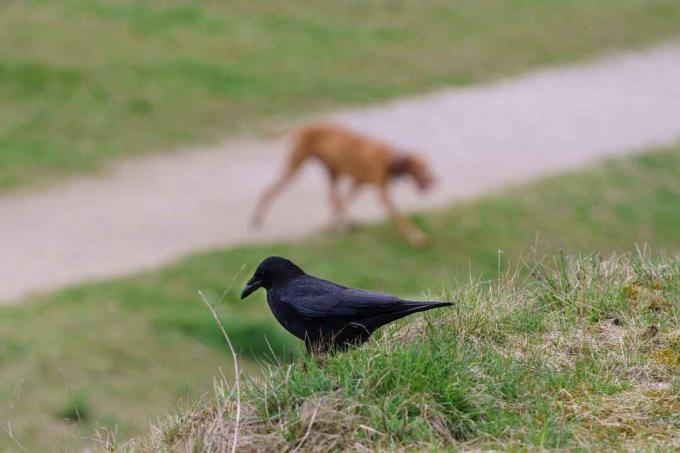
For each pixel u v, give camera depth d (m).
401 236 18.53
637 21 32.00
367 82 26.33
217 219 18.86
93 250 17.30
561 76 27.70
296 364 5.57
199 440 4.95
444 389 5.09
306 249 17.92
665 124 24.20
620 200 20.23
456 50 28.81
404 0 32.19
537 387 5.35
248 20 29.45
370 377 5.12
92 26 27.52
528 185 20.42
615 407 5.16
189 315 14.92
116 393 12.78
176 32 27.95
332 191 18.81
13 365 13.16
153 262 16.94
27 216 18.59
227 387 5.52
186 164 21.39
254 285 5.98
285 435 4.92
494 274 17.42
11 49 25.48
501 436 4.91
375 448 4.81
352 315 5.71
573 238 18.75
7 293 15.61
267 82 25.66
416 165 18.11
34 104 23.12
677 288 6.55
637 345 5.85
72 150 21.38
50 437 11.62
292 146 18.62
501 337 5.98
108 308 15.18
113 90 24.14
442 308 6.16
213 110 23.89
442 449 4.79
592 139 23.16
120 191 19.94
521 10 32.31
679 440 4.83
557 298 6.47
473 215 19.12
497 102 25.58
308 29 29.36
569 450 4.72
